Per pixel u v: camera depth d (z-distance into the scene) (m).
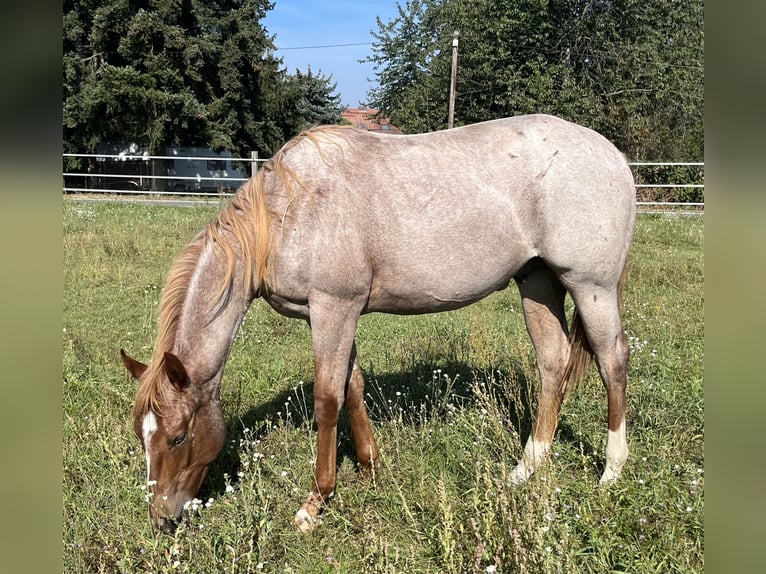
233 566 2.54
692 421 3.79
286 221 3.01
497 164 3.12
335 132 3.21
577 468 3.46
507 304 7.07
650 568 2.52
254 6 26.72
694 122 21.03
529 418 4.04
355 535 3.01
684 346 5.18
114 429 3.79
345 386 3.25
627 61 20.75
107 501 3.19
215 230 3.11
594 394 4.32
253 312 6.53
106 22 23.45
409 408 4.18
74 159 24.28
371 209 3.03
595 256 3.14
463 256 3.11
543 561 2.37
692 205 15.62
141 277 7.71
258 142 27.83
